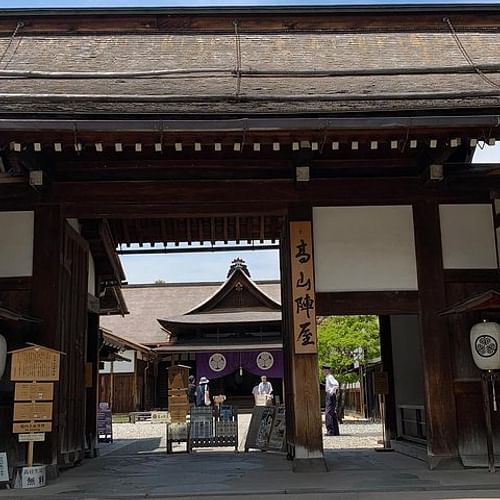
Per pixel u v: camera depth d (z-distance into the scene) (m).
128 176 8.41
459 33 10.98
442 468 7.63
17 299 8.02
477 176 8.24
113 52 10.27
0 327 7.95
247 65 9.51
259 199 8.34
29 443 7.18
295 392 7.84
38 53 10.20
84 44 10.65
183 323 27.84
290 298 8.26
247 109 6.89
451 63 9.63
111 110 6.79
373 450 11.27
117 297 14.12
